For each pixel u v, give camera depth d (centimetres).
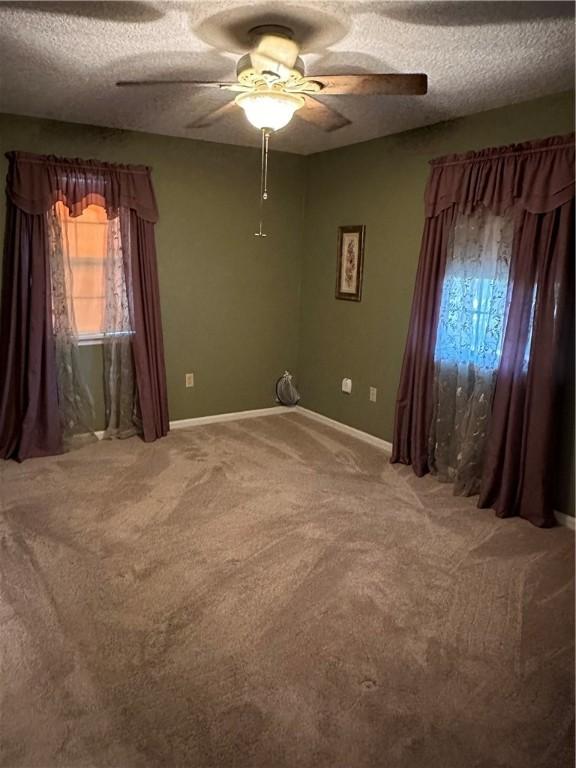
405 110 338
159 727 181
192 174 446
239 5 203
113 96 324
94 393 435
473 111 339
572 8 199
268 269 502
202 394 490
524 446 322
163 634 223
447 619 237
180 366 473
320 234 491
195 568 268
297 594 250
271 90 232
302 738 179
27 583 253
